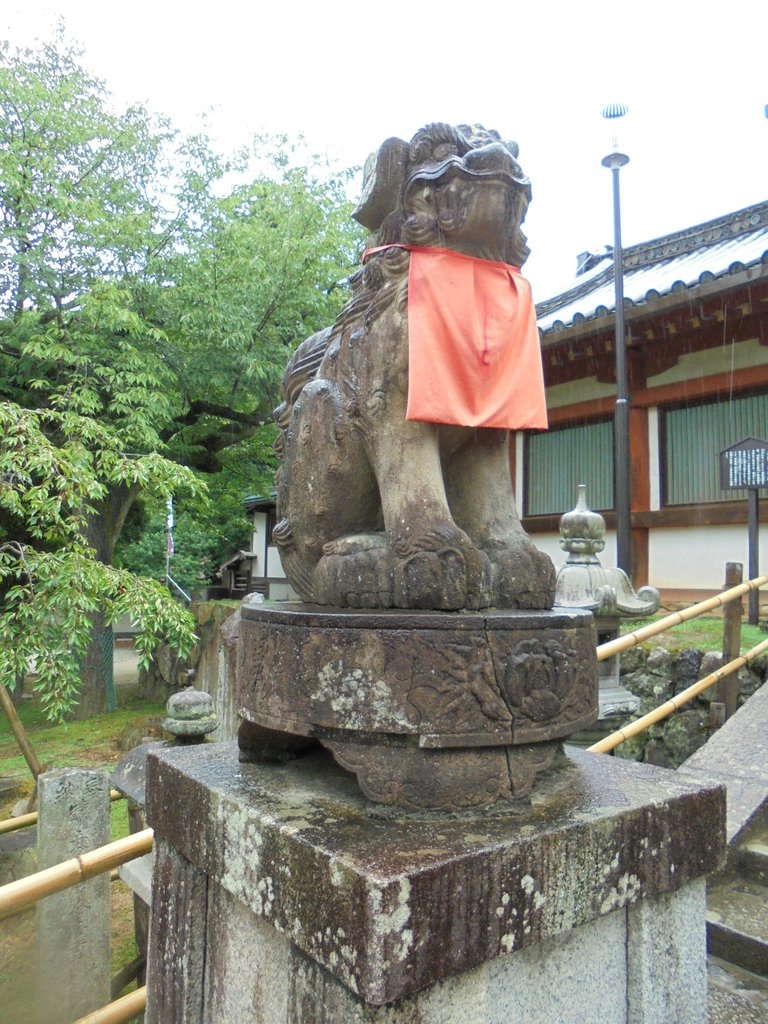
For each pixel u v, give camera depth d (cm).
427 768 165
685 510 883
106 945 381
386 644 165
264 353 1030
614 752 614
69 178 925
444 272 194
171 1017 209
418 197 197
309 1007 152
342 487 213
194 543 2266
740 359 838
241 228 984
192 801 197
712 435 884
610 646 386
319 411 216
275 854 159
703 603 471
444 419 189
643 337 866
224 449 1299
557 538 1028
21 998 389
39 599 612
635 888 173
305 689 175
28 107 889
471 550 186
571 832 160
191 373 1002
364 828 159
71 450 661
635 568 934
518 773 171
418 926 134
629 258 1255
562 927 158
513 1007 155
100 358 920
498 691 167
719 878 332
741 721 420
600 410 988
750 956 287
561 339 891
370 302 209
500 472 220
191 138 1033
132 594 650
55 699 607
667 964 185
